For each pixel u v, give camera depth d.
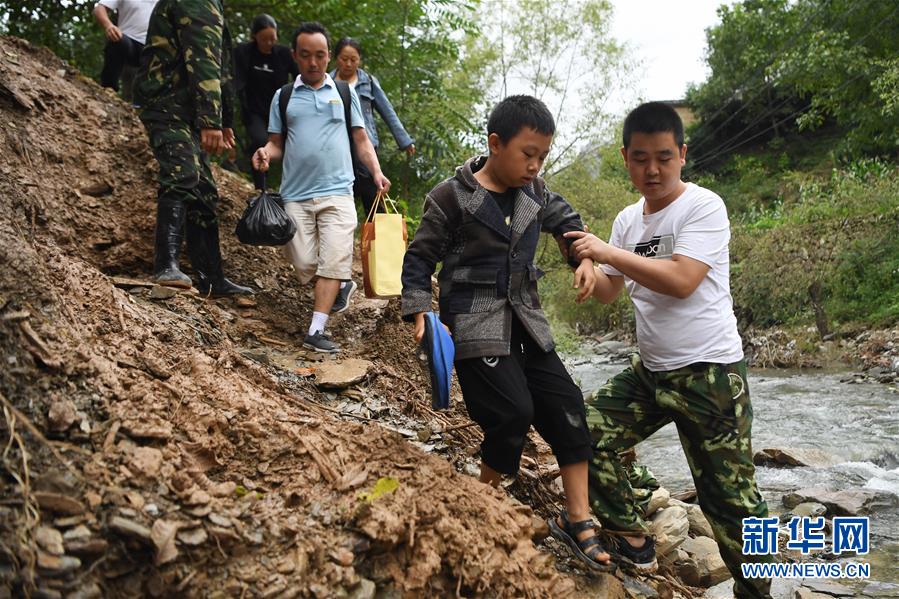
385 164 9.44
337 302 4.75
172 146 4.11
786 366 13.23
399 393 4.06
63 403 2.17
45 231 4.13
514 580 2.37
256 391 2.88
